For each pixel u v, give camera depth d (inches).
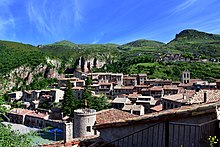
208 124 324.2
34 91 5521.7
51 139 2642.7
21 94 5831.7
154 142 364.8
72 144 465.7
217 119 317.7
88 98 3747.5
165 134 341.1
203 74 6117.1
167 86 4347.9
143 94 4252.0
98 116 1537.9
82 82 5733.3
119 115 1551.4
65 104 3772.1
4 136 482.6
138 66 7450.8
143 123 377.1
